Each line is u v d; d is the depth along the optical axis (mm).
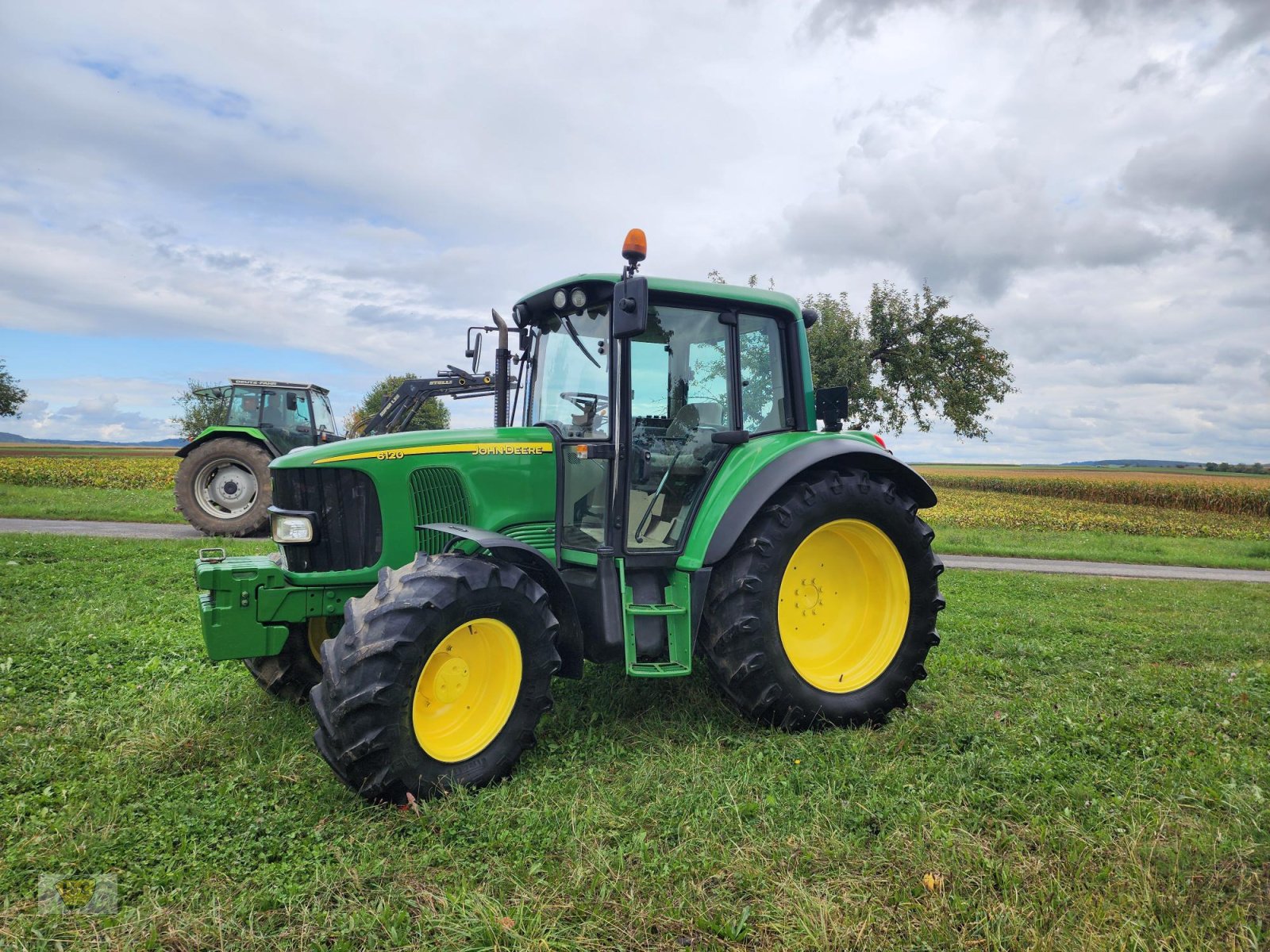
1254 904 2422
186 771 3344
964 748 3785
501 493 4066
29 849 2654
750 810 3023
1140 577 12859
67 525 12406
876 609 4387
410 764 3064
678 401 4059
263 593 3689
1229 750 3754
